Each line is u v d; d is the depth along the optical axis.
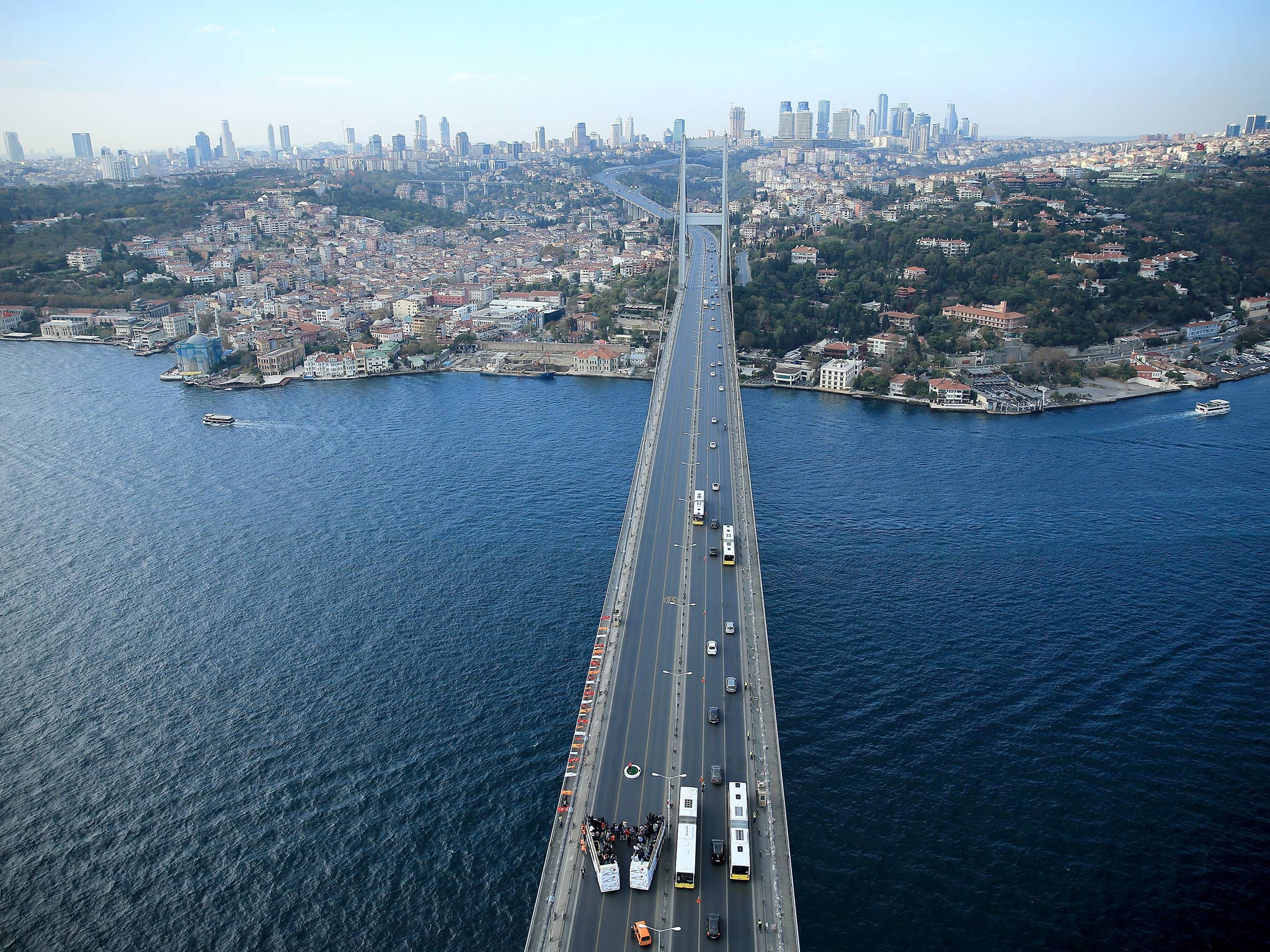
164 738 188.50
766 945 113.56
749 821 133.62
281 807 169.38
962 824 163.62
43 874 156.12
